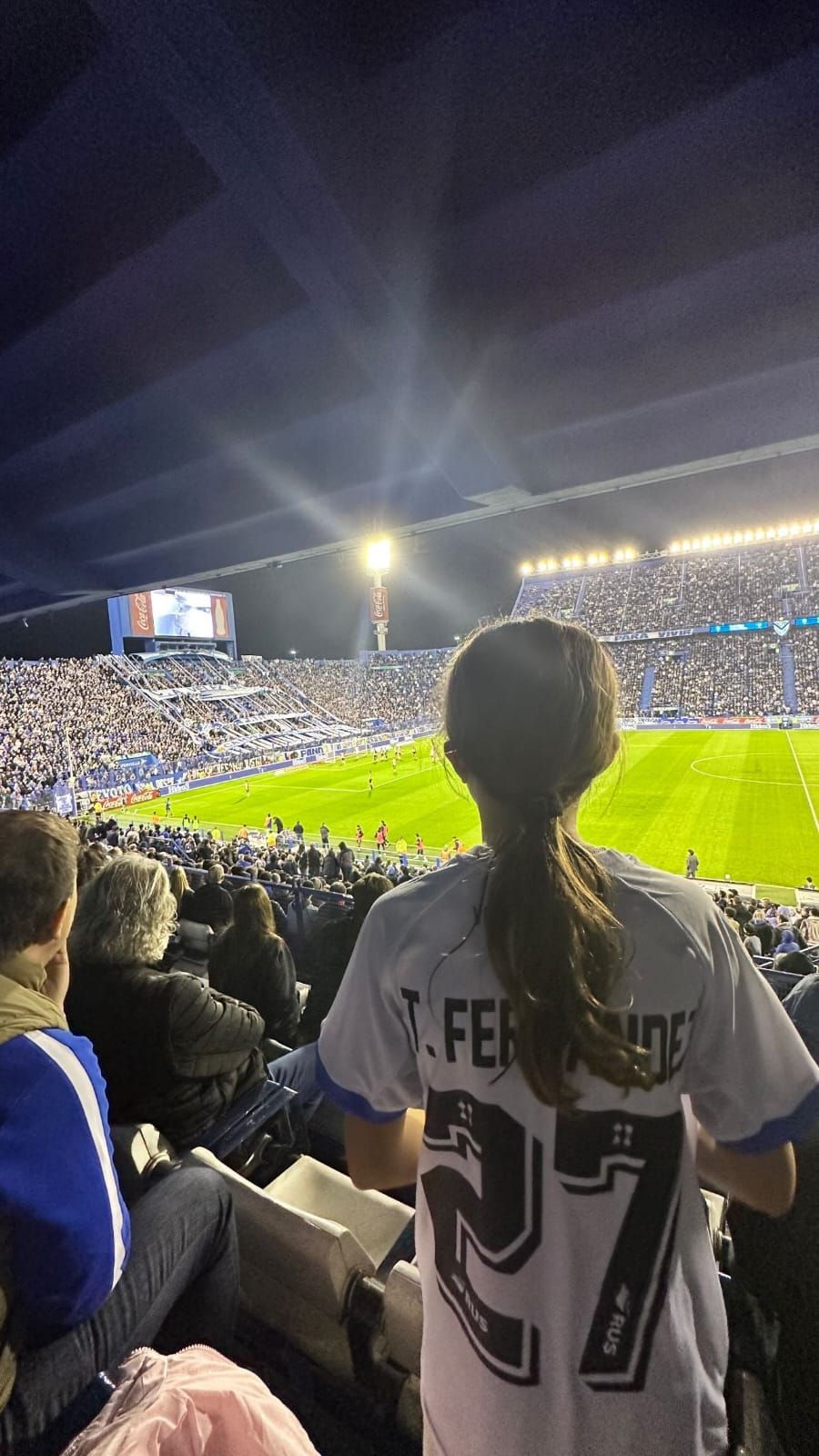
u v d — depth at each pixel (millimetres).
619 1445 804
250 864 13609
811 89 1346
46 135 1738
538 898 781
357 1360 1677
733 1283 1443
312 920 6938
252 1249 1849
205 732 49094
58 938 1561
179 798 31188
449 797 27375
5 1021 1364
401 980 891
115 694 49250
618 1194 799
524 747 859
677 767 29750
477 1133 843
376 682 71500
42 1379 1313
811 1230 1286
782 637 51906
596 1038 740
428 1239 928
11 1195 1229
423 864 18469
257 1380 1228
